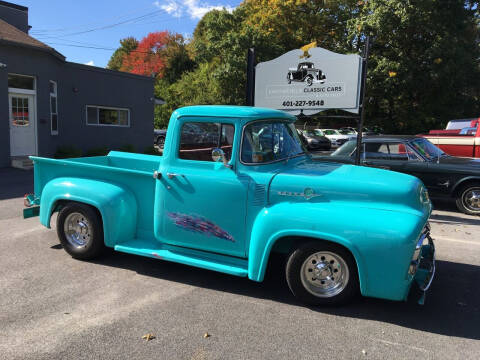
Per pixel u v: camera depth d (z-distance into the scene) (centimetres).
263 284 412
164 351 288
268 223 351
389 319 341
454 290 405
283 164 408
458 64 2081
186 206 401
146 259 480
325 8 2533
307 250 348
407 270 314
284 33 2584
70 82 1606
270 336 310
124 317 337
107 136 1789
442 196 769
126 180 452
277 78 779
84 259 470
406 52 2203
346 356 285
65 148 1537
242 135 381
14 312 342
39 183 499
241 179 376
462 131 1184
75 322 327
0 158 1285
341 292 347
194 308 355
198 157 399
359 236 321
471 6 2331
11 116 1335
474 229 648
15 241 540
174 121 410
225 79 2453
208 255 403
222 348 292
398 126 2480
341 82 723
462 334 319
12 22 1758
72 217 469
